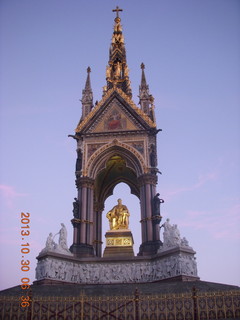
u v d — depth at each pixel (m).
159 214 42.75
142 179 44.94
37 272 37.72
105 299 25.70
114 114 49.38
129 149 46.84
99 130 48.62
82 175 45.97
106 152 47.44
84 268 39.81
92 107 52.53
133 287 31.61
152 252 40.56
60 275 37.78
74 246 41.72
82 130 48.66
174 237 38.19
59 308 25.31
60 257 38.50
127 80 56.50
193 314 24.28
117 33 61.78
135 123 48.34
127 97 49.97
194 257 37.53
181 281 34.16
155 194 44.56
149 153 46.44
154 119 50.53
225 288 30.00
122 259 39.94
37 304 25.38
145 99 51.50
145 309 25.30
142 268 39.16
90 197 45.22
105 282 38.88
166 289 30.17
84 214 43.66
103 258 40.19
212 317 24.42
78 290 30.98
